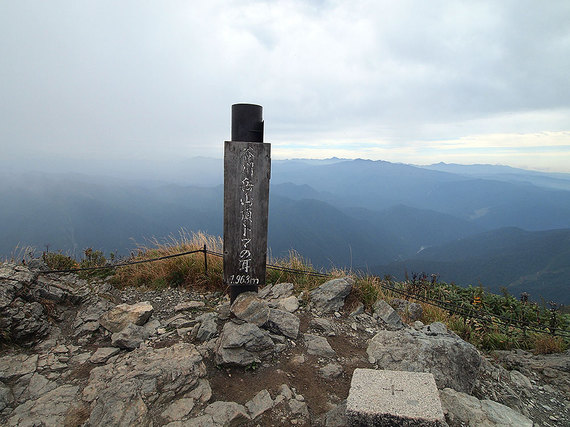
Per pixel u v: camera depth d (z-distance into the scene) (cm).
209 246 724
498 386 417
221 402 310
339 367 388
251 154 445
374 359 412
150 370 332
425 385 308
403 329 506
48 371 371
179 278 648
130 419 279
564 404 405
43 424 292
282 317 458
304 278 638
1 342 402
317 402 335
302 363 391
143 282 646
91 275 654
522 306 748
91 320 479
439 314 634
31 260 616
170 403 307
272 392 339
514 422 320
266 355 391
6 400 321
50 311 475
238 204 455
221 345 378
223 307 508
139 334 433
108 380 341
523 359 520
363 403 285
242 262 471
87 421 287
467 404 340
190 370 339
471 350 409
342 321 511
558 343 555
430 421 264
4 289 441
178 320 488
